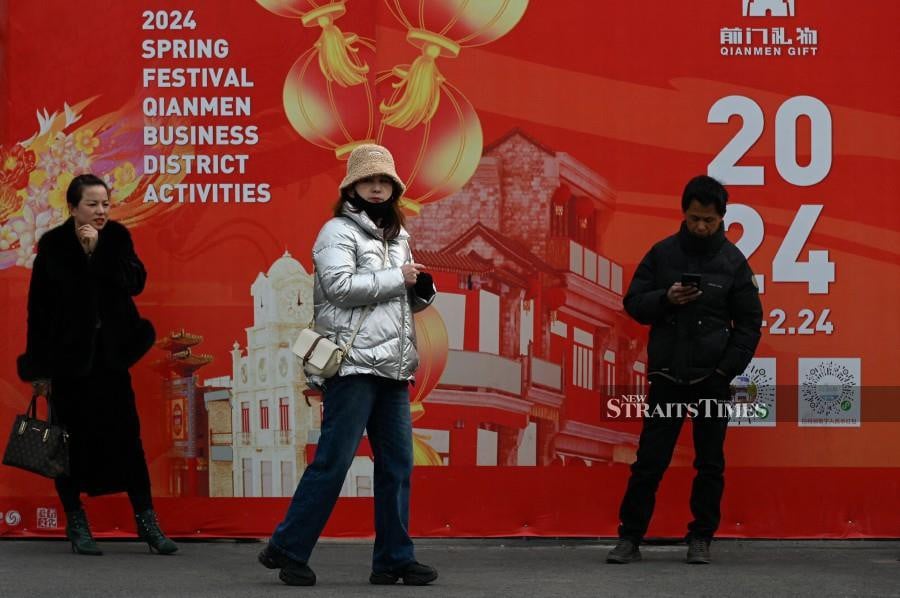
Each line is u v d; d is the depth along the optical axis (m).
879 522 10.87
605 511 10.95
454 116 10.95
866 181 10.84
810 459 10.90
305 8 10.98
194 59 11.02
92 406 10.25
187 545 10.88
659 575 9.44
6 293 11.06
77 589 8.72
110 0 11.03
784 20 10.88
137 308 11.00
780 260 10.88
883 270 10.84
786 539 10.88
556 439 10.95
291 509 8.73
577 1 10.94
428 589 8.70
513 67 10.94
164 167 11.02
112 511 11.06
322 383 8.68
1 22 11.04
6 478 11.05
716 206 9.78
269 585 8.86
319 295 8.70
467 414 10.93
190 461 11.05
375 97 10.95
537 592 8.61
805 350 10.88
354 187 8.78
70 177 11.05
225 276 11.01
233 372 11.00
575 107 10.92
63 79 11.04
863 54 10.85
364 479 10.98
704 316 9.84
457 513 10.95
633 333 10.91
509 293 10.94
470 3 10.95
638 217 10.90
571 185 10.91
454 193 10.94
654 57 10.91
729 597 8.48
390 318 8.60
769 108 10.88
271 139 11.00
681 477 10.96
